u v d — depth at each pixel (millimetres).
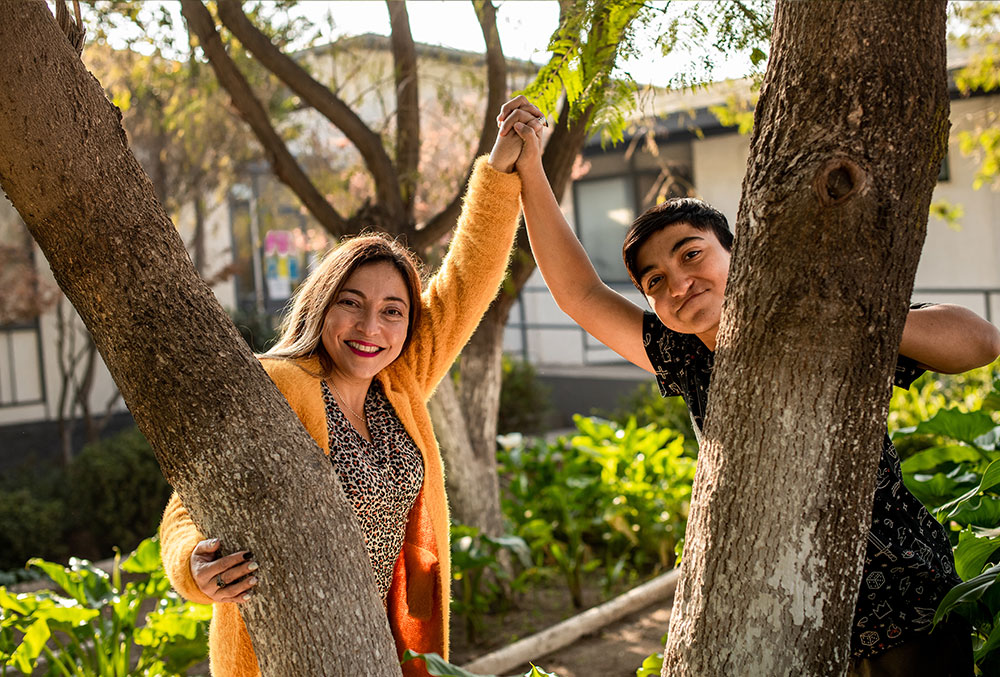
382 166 5180
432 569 2260
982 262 10602
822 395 1369
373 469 2160
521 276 5438
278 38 5395
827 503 1394
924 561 1846
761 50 2182
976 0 6254
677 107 9445
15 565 7750
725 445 1455
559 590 5840
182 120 7805
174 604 4004
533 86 2207
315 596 1496
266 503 1486
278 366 2125
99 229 1464
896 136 1318
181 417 1482
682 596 1532
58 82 1434
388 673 1562
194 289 1543
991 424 3504
